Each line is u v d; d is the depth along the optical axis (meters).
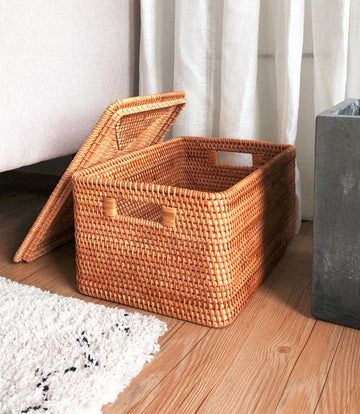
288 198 1.22
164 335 0.89
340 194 0.86
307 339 0.88
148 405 0.71
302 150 1.44
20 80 1.09
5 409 0.68
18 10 1.06
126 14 1.43
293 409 0.70
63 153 1.25
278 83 1.36
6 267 1.16
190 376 0.77
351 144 0.83
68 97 1.23
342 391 0.74
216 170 1.36
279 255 1.20
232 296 0.92
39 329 0.87
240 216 0.94
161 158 1.29
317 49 1.29
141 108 1.10
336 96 1.29
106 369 0.76
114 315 0.92
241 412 0.70
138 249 0.95
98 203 0.96
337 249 0.89
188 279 0.92
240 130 1.37
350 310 0.91
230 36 1.31
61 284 1.08
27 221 1.46
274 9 1.35
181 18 1.38
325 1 1.25
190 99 1.42
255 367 0.80
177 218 0.90
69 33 1.21
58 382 0.73
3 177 1.89
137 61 1.53
